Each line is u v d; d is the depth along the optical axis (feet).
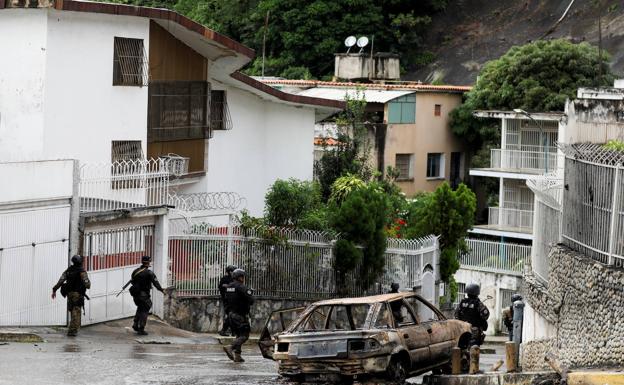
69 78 151.12
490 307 220.64
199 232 142.82
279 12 328.08
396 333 85.35
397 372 84.89
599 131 143.43
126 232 130.41
